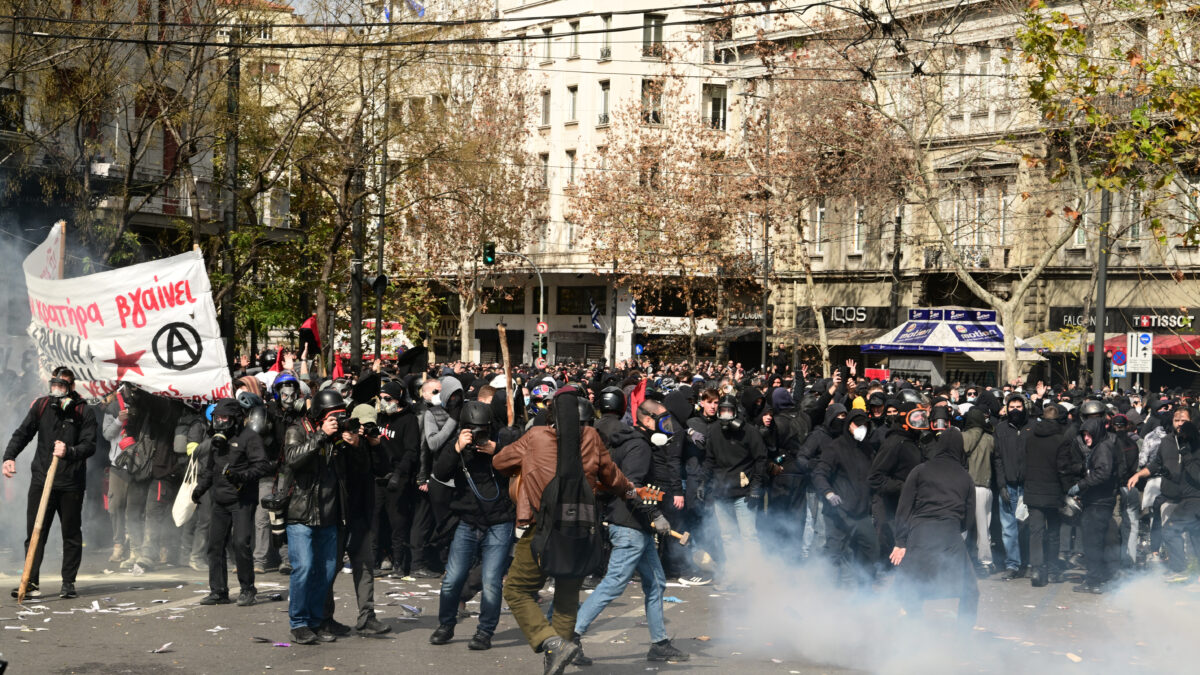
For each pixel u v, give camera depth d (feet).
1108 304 129.08
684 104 188.34
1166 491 43.80
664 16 192.03
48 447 33.88
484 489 28.60
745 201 153.58
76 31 71.97
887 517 38.50
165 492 40.32
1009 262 136.77
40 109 72.43
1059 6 96.37
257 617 31.86
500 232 182.09
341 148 96.17
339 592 36.68
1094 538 40.86
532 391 50.11
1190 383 123.44
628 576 27.32
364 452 29.96
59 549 43.73
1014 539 44.24
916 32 114.62
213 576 33.47
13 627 29.45
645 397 39.58
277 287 96.17
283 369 49.83
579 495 24.72
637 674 26.53
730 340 181.68
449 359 226.58
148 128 79.87
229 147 83.20
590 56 198.08
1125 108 66.80
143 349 39.27
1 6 68.08
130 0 75.20
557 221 204.13
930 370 115.14
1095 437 48.96
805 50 128.77
